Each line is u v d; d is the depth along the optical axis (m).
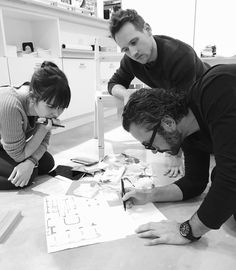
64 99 1.15
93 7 3.52
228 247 0.87
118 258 0.81
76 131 2.89
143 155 1.93
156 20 3.72
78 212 1.04
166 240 0.86
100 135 1.88
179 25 3.64
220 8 3.40
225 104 0.70
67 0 3.07
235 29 3.41
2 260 0.82
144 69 1.59
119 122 3.34
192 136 0.92
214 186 0.74
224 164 0.70
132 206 1.07
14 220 1.01
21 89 1.30
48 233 0.92
